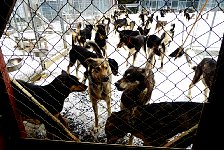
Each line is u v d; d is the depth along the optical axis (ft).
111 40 22.47
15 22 12.42
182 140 3.59
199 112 5.27
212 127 2.58
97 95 7.65
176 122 5.35
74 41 15.57
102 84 7.68
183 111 5.47
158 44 14.78
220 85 2.31
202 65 8.45
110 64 8.95
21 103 3.88
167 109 5.56
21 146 3.38
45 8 17.93
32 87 6.67
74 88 7.32
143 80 7.23
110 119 5.85
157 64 15.23
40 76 11.16
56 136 4.63
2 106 3.05
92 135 7.47
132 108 5.80
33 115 5.34
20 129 3.40
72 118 8.41
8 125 3.20
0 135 3.06
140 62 16.37
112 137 5.93
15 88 3.66
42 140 3.34
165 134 5.35
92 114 8.70
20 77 10.19
